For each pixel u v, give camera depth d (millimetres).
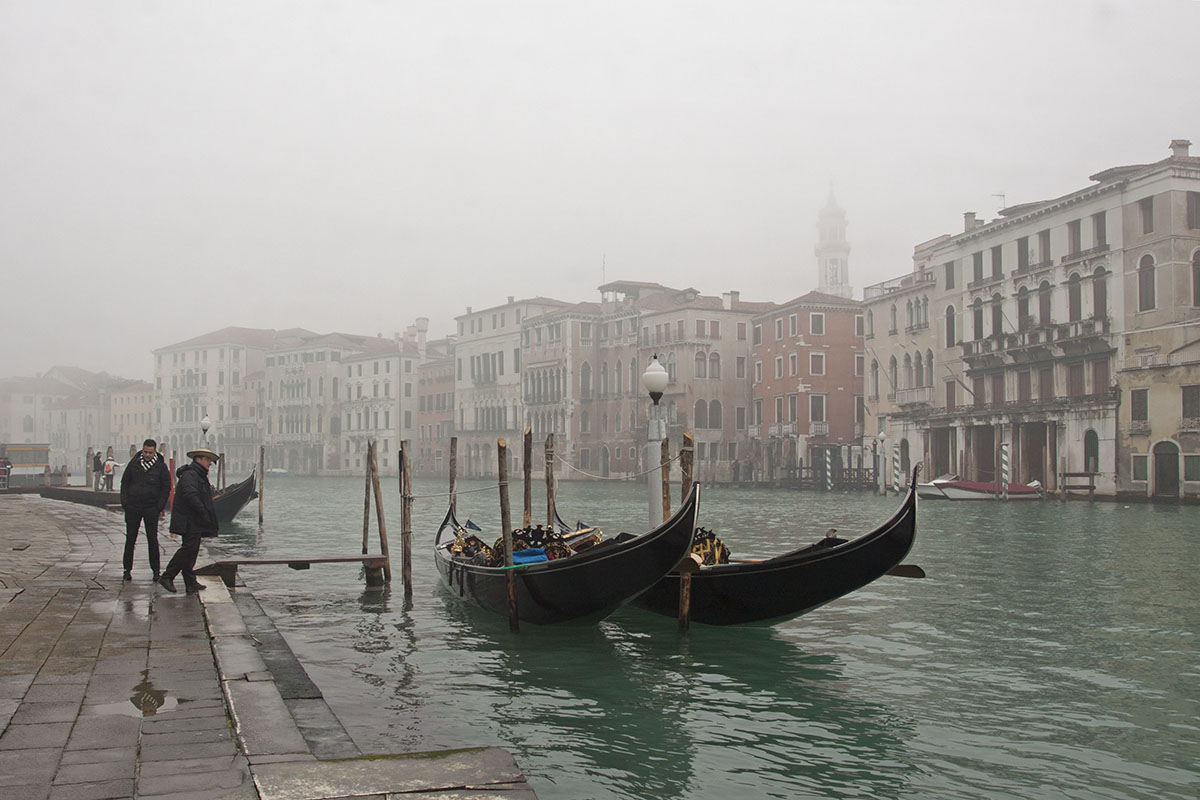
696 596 11281
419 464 94125
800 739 7273
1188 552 19703
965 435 44844
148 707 5910
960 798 6125
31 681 6488
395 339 106312
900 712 7988
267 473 95250
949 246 47375
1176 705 8234
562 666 9516
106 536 17516
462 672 9234
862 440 54656
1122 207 37406
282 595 13961
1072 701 8359
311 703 6527
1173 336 35156
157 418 116125
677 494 47031
